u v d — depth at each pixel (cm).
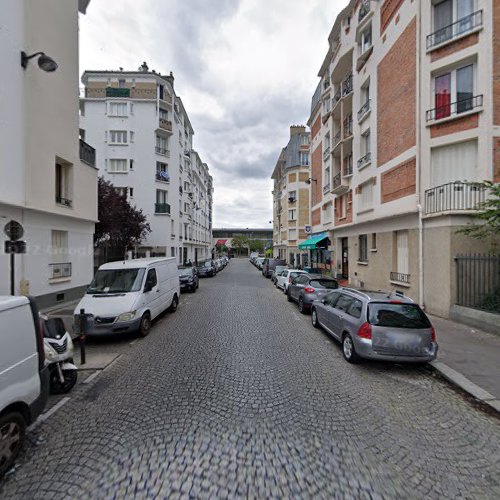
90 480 252
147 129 2638
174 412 362
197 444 299
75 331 541
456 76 930
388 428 336
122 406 378
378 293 580
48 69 769
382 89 1233
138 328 676
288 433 321
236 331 747
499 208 693
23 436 281
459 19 923
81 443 302
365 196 1437
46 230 986
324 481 253
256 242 8838
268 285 1856
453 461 282
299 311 1012
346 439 312
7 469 265
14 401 271
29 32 898
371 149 1327
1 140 803
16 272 860
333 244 1955
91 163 1290
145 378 465
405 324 499
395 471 267
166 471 262
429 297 925
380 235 1253
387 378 477
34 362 300
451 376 470
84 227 1232
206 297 1337
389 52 1174
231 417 352
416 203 992
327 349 612
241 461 275
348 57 1580
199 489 242
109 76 2622
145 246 2636
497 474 267
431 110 964
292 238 3572
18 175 857
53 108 1016
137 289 738
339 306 631
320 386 441
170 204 2825
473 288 832
